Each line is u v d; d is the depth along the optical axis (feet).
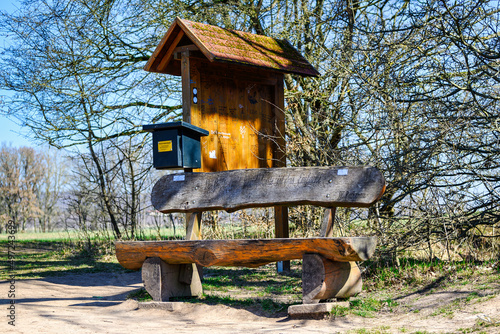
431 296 16.98
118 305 19.15
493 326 12.48
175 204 19.67
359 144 23.71
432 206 21.08
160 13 39.65
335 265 15.79
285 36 38.27
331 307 15.46
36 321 15.88
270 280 24.48
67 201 49.19
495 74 19.53
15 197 128.88
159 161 19.69
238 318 16.40
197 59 24.57
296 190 17.17
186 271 18.90
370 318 15.42
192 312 17.28
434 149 20.42
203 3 39.58
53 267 35.76
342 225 24.79
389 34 24.22
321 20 33.53
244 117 26.37
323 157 25.64
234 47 25.12
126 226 45.09
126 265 18.92
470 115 20.59
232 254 16.48
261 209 32.94
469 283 17.47
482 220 21.44
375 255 22.74
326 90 32.53
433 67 21.45
